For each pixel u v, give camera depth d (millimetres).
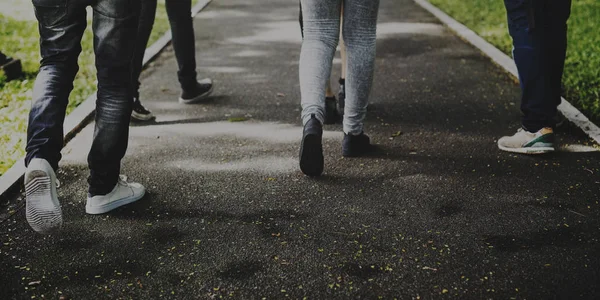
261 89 5852
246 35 8430
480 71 6367
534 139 4020
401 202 3443
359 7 3656
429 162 3998
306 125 3459
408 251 2930
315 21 3602
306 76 3545
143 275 2771
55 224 2818
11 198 3561
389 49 7484
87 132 4672
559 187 3590
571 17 9289
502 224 3174
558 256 2865
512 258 2855
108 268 2832
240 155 4188
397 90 5715
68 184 3746
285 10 10453
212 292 2637
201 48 7672
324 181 3730
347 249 2957
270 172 3885
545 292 2592
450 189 3592
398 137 4473
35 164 2725
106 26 3006
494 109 5109
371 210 3354
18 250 2992
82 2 2891
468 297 2564
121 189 3414
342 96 4934
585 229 3111
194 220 3275
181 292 2641
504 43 7605
